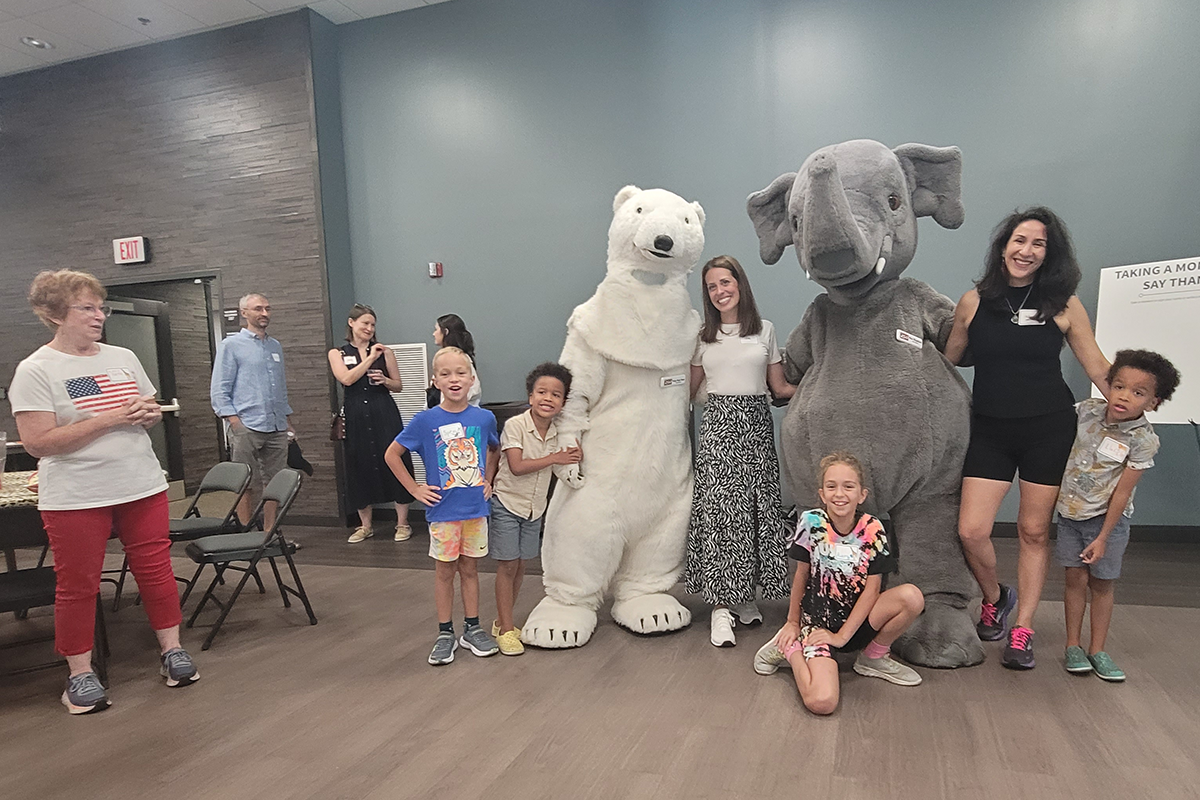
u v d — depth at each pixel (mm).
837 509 2266
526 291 5215
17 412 2264
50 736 2207
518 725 2141
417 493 2641
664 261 2770
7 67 5914
